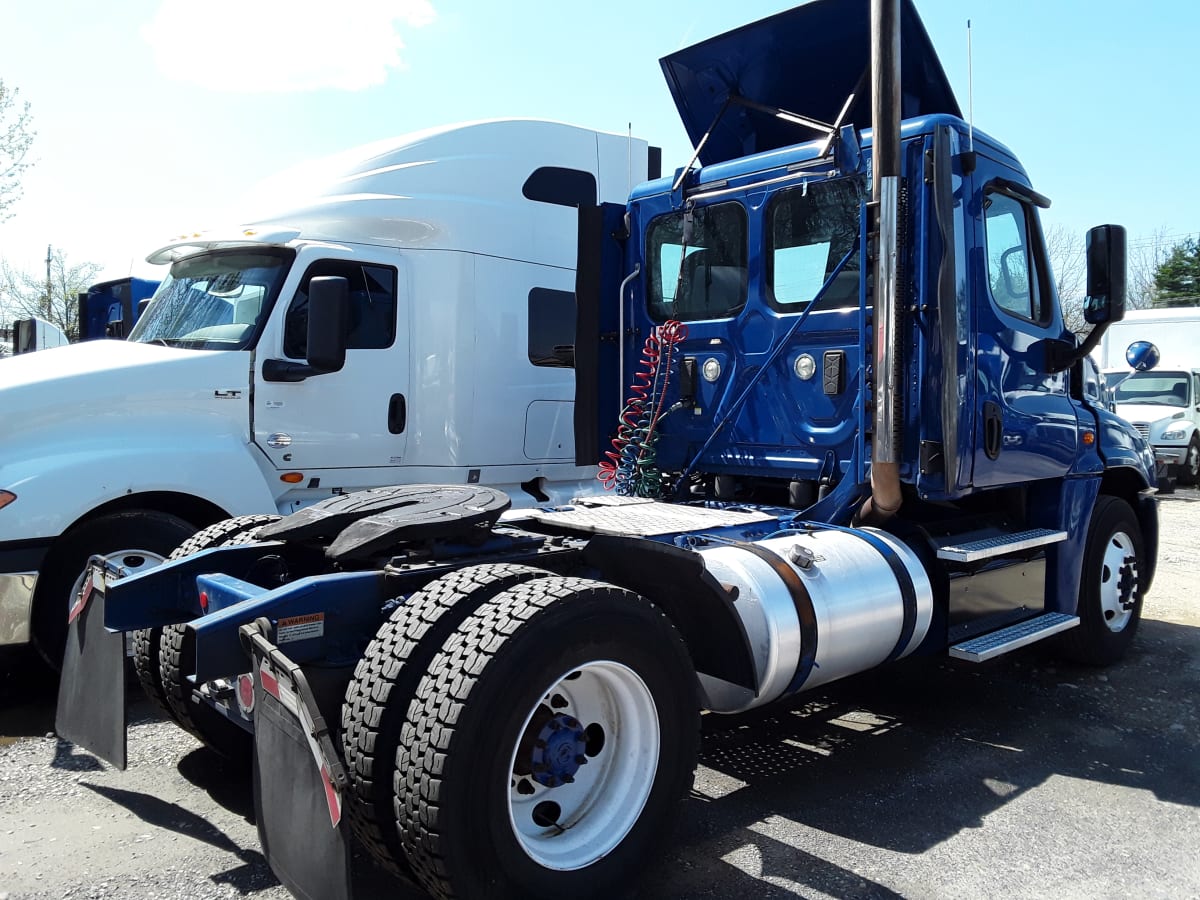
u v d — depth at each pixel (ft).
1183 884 10.62
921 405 14.55
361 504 12.12
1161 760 14.35
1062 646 18.69
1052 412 17.03
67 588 15.90
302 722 8.19
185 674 12.18
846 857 11.07
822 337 15.51
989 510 17.54
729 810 12.32
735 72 17.48
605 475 18.49
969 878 10.64
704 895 10.17
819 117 17.67
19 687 17.35
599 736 10.17
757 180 16.40
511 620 8.87
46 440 16.38
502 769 8.62
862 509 14.93
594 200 24.54
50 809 12.10
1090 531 18.38
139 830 11.53
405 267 21.25
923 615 13.89
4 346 50.34
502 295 22.50
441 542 11.16
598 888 9.42
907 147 14.61
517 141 23.08
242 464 17.92
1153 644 21.08
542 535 12.25
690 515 14.43
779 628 11.74
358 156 21.30
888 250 13.89
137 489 16.57
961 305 14.52
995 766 13.98
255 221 20.52
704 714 16.02
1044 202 17.26
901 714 16.19
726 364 16.87
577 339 18.22
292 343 19.51
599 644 9.40
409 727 8.60
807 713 16.15
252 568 12.30
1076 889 10.45
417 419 21.45
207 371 18.21
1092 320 16.26
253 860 10.81
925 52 15.78
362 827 9.04
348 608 9.93
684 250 17.52
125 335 38.47
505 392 22.61
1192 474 56.90
